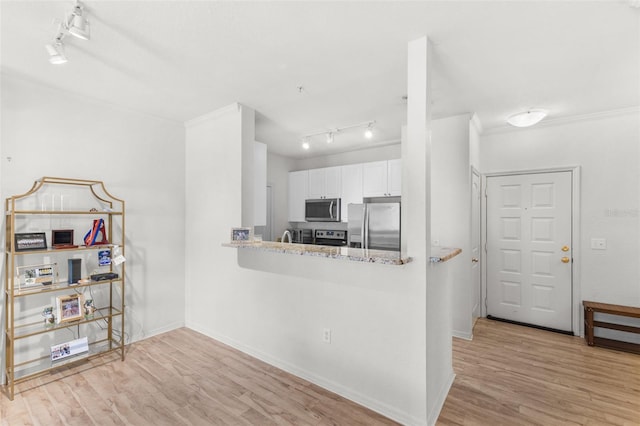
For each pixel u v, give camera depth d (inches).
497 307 154.5
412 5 61.9
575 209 135.0
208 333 131.8
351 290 85.9
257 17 66.2
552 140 140.3
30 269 96.6
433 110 124.8
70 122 108.6
